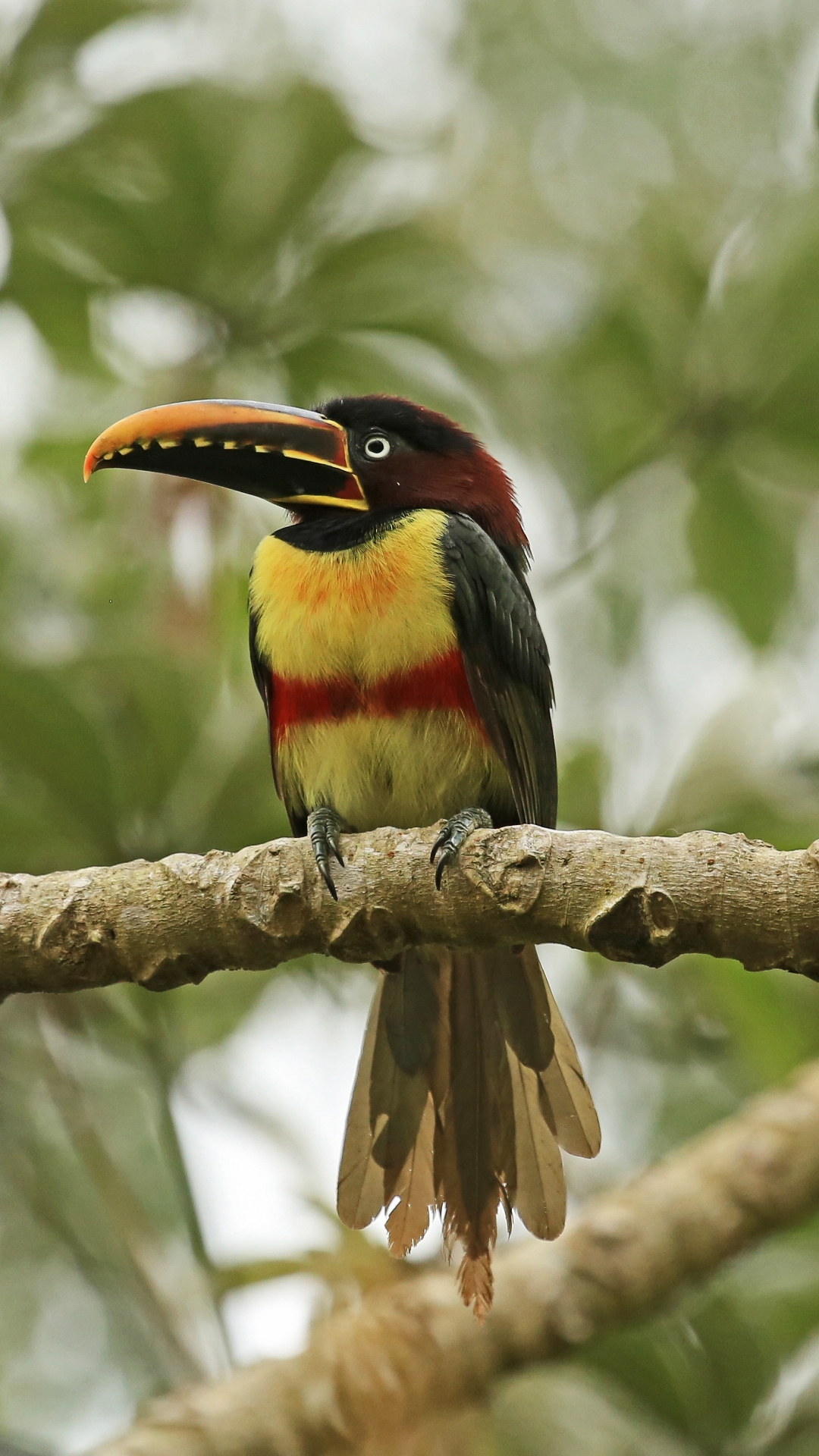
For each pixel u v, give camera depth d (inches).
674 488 509.4
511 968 389.1
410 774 408.8
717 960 430.3
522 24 591.5
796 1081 423.5
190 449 418.9
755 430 486.9
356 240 486.9
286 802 425.1
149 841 429.4
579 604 517.7
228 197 476.7
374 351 495.2
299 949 330.3
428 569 401.4
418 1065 388.5
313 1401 377.4
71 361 495.5
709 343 487.5
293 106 475.5
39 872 423.5
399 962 393.7
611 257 532.4
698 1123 498.3
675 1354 414.3
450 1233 373.7
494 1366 390.3
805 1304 424.2
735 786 442.0
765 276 479.8
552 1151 378.6
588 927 310.0
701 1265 401.1
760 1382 412.5
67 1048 451.2
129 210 474.6
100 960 329.7
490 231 551.5
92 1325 527.8
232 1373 387.5
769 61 581.6
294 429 422.9
